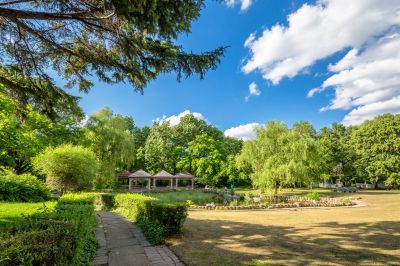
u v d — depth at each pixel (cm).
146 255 625
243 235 838
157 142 5319
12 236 317
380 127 4572
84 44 629
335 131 5666
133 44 544
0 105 712
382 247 701
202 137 5228
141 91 671
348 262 572
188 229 923
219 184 5188
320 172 3800
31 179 1944
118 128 3628
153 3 423
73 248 404
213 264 550
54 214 518
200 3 509
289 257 603
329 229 958
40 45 638
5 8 483
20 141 1362
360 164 4644
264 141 2991
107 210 1669
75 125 2638
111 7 453
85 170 1992
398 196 2873
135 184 5494
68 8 530
